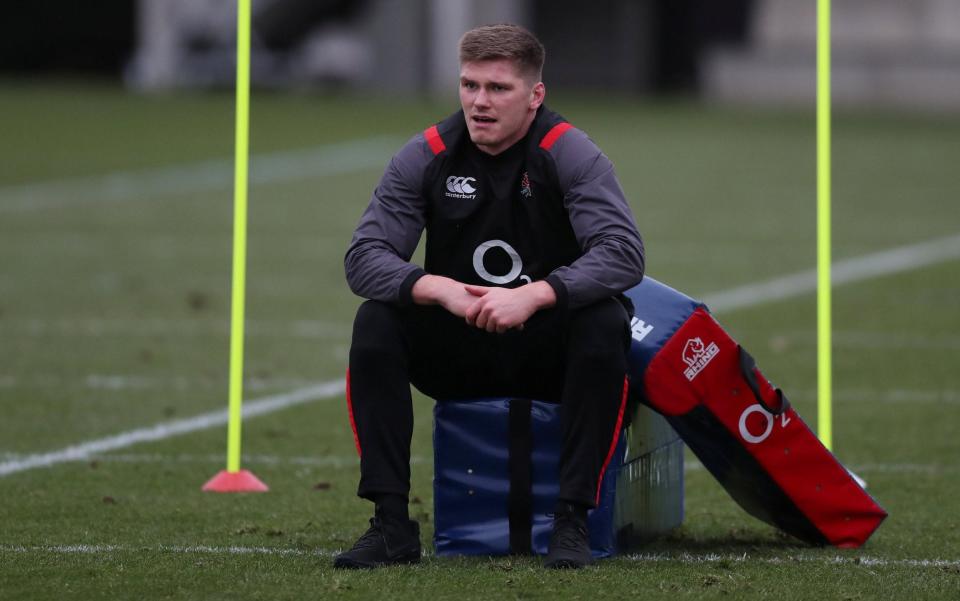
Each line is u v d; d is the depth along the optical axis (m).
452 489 16.75
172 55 137.62
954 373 31.05
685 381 16.83
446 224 16.75
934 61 125.38
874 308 39.75
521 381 16.83
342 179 74.00
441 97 129.38
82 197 65.75
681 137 96.75
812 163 82.62
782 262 48.59
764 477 17.33
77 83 141.50
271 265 47.91
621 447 16.78
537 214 16.61
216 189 69.69
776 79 130.12
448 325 16.44
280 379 30.48
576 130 16.69
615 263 15.97
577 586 15.20
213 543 17.70
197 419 26.44
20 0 159.62
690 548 17.80
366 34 140.25
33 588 15.25
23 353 32.81
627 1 155.75
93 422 26.02
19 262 47.56
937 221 59.75
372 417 16.14
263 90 135.25
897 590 15.35
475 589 15.09
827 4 21.73
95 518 19.17
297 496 20.78
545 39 158.12
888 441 24.83
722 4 164.50
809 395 28.78
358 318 16.23
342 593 14.96
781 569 16.28
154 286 43.22
